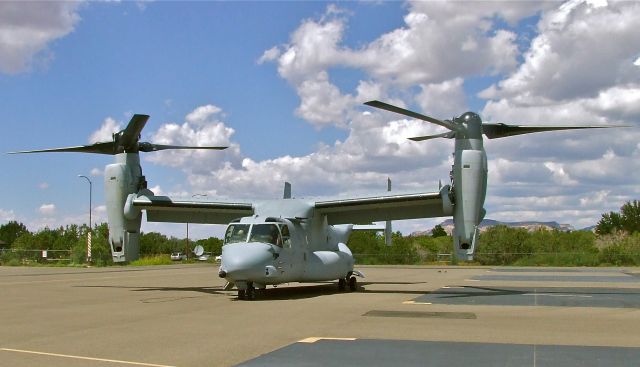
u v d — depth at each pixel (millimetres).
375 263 52906
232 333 10312
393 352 8477
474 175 17641
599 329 10680
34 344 9266
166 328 10969
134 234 21312
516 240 52000
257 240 17484
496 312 13383
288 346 9000
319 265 19234
